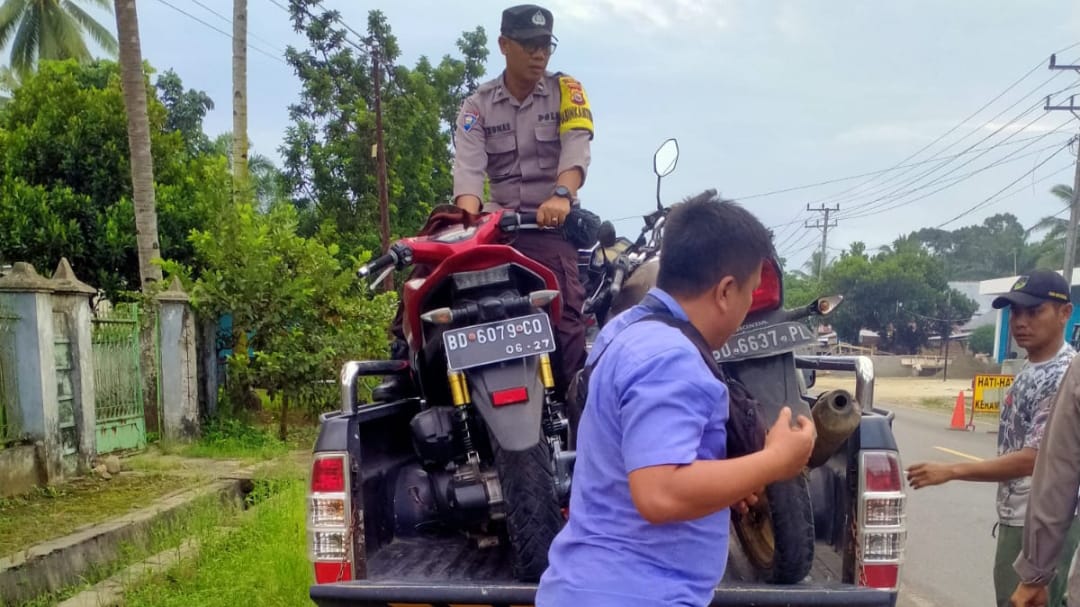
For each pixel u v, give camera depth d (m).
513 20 4.09
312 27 20.42
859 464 2.91
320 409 10.25
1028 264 47.84
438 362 3.42
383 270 3.41
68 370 7.33
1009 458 3.22
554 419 3.40
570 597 1.78
